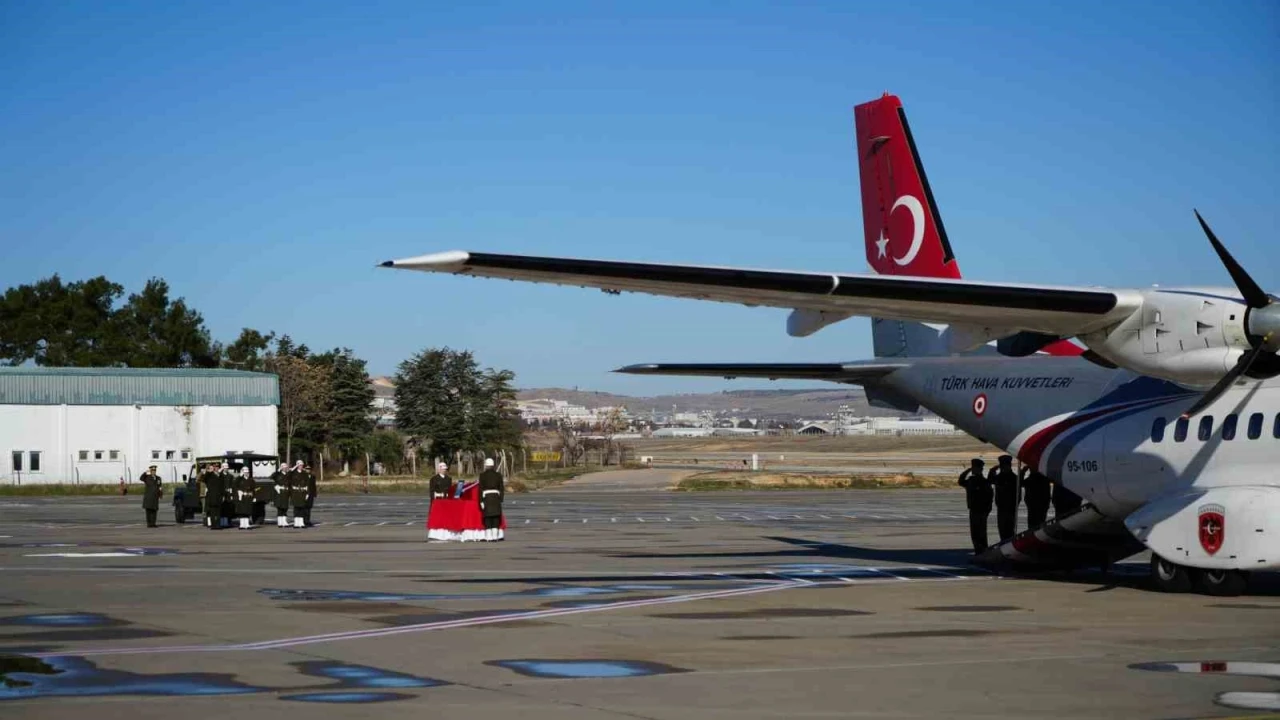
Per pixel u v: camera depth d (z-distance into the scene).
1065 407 19.72
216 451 72.00
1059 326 16.81
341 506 49.72
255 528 34.84
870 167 23.41
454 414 89.38
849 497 58.78
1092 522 19.53
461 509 28.88
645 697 9.65
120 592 17.31
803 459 147.00
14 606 15.58
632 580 19.16
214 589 17.70
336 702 9.42
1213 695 9.62
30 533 32.62
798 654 11.76
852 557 23.83
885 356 23.45
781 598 16.59
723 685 10.14
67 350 97.25
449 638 12.84
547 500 55.72
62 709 9.09
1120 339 16.53
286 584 18.50
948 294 15.71
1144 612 15.05
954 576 19.95
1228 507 16.47
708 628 13.62
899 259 22.86
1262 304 15.39
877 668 10.95
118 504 53.25
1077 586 18.23
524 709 9.17
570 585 18.38
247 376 73.12
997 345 18.34
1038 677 10.45
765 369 21.61
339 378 90.56
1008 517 22.64
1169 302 15.96
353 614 14.84
